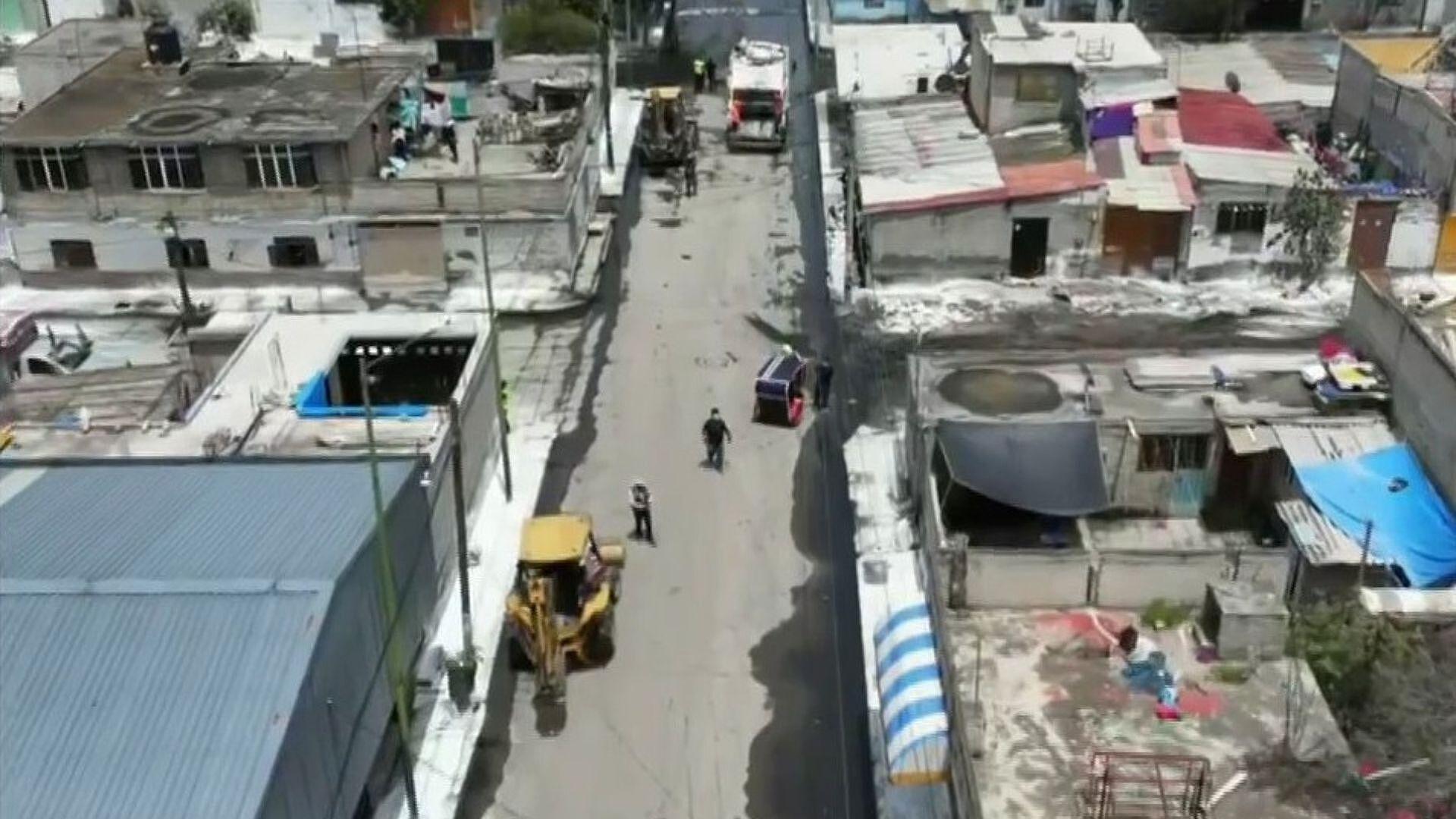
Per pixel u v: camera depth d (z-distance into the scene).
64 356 40.06
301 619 21.80
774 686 28.56
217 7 66.75
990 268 43.94
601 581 29.12
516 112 50.50
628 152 56.72
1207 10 63.53
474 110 51.09
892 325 41.69
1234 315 41.62
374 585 24.41
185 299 42.31
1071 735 19.75
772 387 37.06
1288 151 45.28
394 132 47.16
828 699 28.17
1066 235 43.41
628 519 33.72
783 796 25.83
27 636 21.55
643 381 39.78
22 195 43.97
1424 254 43.28
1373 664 21.22
